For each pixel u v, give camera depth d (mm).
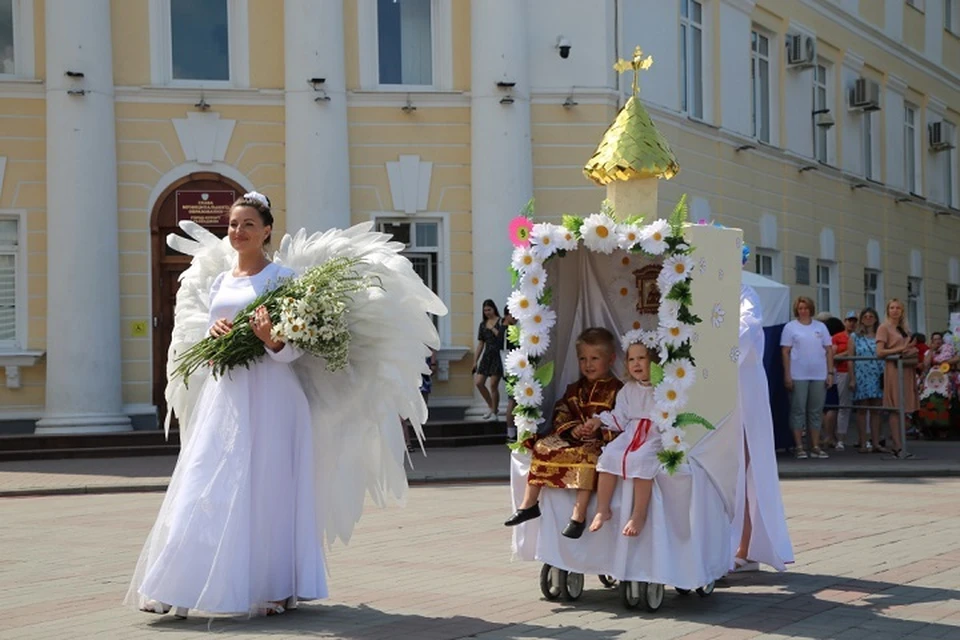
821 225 30188
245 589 7125
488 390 21406
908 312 35188
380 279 7805
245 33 21719
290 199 21609
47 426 20406
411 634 6797
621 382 7867
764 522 8445
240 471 7312
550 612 7434
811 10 29562
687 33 25125
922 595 7828
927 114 36344
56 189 20594
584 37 22422
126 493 15352
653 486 7477
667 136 23875
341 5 21797
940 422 22516
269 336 7379
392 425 7887
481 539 10500
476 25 22062
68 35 20641
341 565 9188
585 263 8234
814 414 17734
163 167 21391
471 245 22188
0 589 8352
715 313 7828
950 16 38438
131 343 21219
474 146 22094
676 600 7785
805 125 29453
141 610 7508
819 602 7652
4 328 20953
